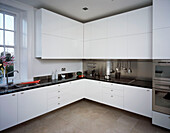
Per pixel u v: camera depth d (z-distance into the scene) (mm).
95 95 3627
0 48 2773
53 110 3273
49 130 2369
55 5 2982
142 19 2832
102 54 3566
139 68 3352
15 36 3002
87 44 3939
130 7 3074
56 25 3201
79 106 3551
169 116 2320
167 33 2273
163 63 2330
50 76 3566
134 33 2959
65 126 2512
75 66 4383
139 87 2752
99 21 3605
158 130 2369
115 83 3168
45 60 3428
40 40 2945
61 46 3348
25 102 2490
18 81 2980
